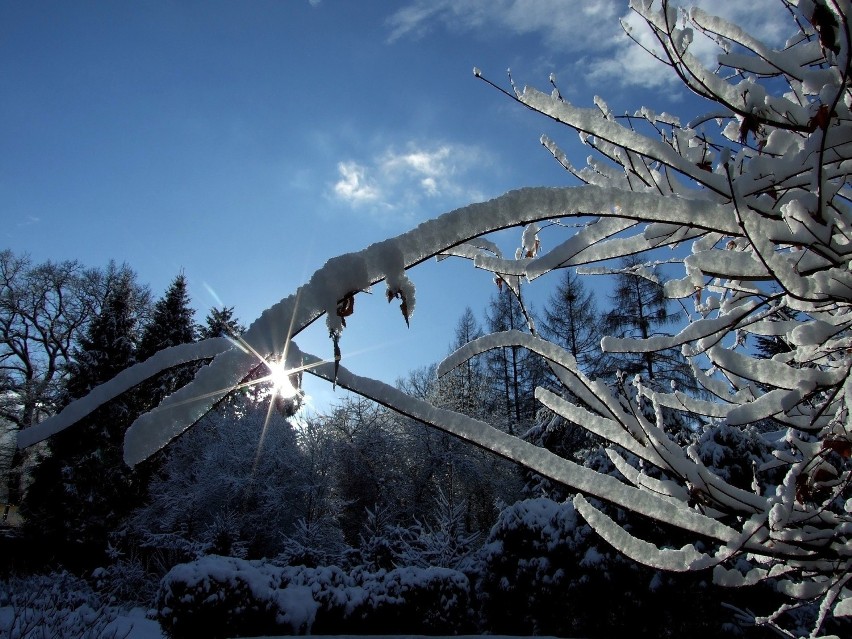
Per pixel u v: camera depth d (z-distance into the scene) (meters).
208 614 8.67
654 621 7.94
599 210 0.91
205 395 0.81
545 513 9.99
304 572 10.05
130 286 25.75
